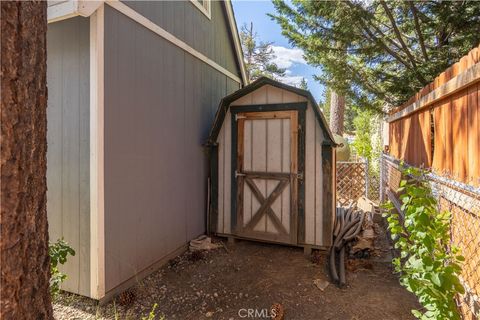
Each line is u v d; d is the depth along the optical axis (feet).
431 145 9.27
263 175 13.99
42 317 3.89
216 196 15.07
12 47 3.34
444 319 5.70
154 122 11.64
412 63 17.79
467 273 6.21
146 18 11.16
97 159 9.00
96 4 8.71
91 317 8.57
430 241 6.15
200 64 15.46
